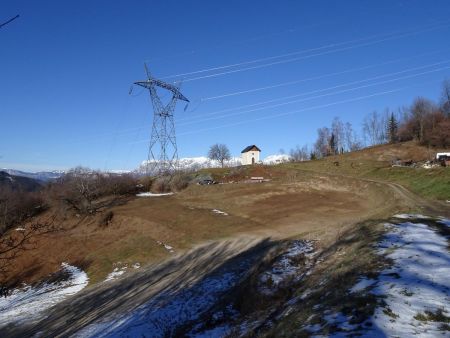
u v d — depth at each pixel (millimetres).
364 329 7414
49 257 39438
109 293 26234
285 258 17453
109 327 18750
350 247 15398
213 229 38906
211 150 113375
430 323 7535
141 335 16125
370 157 83312
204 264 27609
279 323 9938
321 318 8633
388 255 12414
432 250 12672
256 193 54938
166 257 32781
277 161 109812
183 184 66125
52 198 53281
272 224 37969
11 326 24000
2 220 10641
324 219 37562
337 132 120188
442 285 9383
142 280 27391
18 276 35875
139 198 61312
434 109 93438
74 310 24328
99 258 36438
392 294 8969
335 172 69500
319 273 13727
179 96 66438
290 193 53688
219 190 59344
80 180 57094
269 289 14789
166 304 19812
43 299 28766
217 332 13422
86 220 49125
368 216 29203
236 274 21891
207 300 18547
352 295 9469
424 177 48219
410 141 94562
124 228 44406
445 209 28375
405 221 18297
